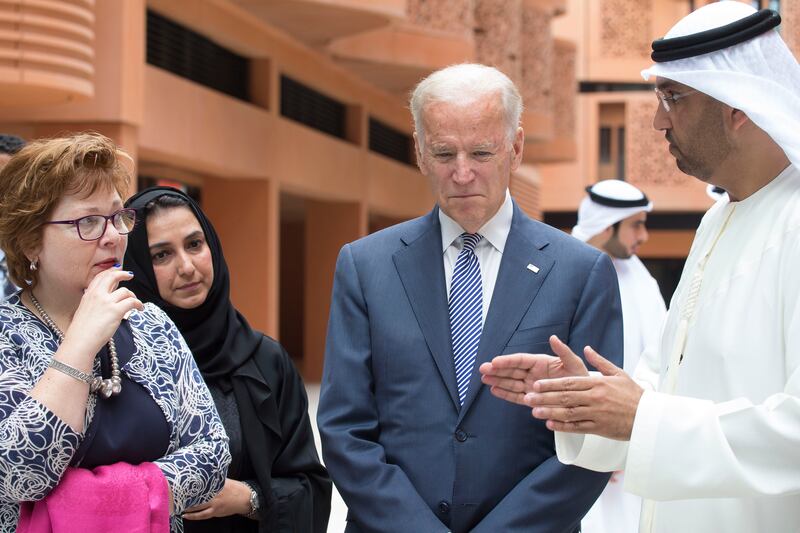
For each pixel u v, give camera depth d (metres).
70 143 2.47
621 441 2.69
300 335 26.14
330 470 3.00
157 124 10.06
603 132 25.38
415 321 3.08
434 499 2.96
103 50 8.97
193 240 3.31
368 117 16.94
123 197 2.61
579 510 2.93
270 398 3.30
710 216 2.86
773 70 2.57
